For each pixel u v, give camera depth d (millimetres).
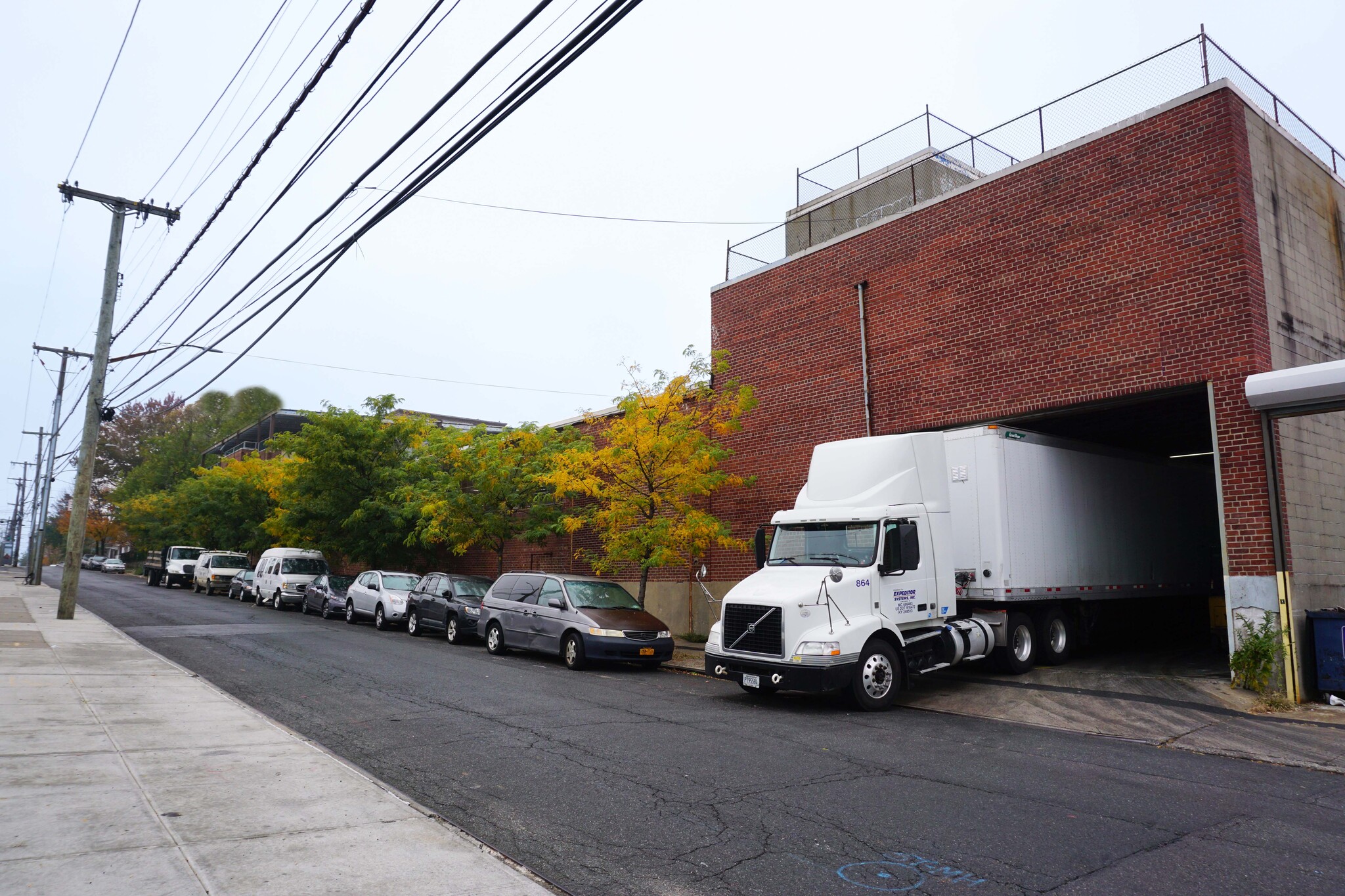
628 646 15383
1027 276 15008
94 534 85562
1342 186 15844
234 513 43719
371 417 30047
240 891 4363
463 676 13711
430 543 27203
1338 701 11055
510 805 6398
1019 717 10805
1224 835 5801
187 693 11117
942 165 20891
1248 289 12297
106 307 23984
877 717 10688
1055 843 5582
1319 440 13375
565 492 19359
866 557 11750
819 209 23359
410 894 4434
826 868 5102
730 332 21000
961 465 14062
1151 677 13164
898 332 17094
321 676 13328
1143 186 13570
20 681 11383
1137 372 13391
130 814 5660
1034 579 13953
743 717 10523
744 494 20172
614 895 4660
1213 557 19250
